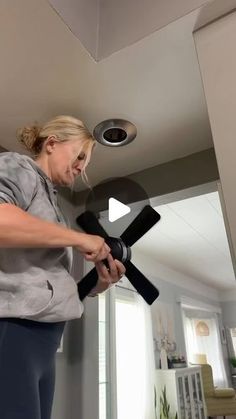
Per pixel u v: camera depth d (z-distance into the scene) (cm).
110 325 198
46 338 59
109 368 186
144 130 113
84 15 84
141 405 290
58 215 70
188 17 76
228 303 603
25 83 92
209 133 115
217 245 339
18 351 53
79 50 82
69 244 59
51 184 71
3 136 114
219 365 510
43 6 73
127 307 311
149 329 324
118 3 88
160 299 380
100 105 101
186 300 450
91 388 119
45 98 98
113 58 85
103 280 78
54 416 108
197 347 475
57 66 87
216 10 75
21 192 58
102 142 117
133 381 291
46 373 60
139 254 358
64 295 61
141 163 132
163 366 338
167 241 323
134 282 85
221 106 69
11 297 55
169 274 425
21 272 57
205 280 511
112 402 180
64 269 66
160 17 79
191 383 347
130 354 298
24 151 120
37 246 55
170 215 258
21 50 82
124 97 98
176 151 126
